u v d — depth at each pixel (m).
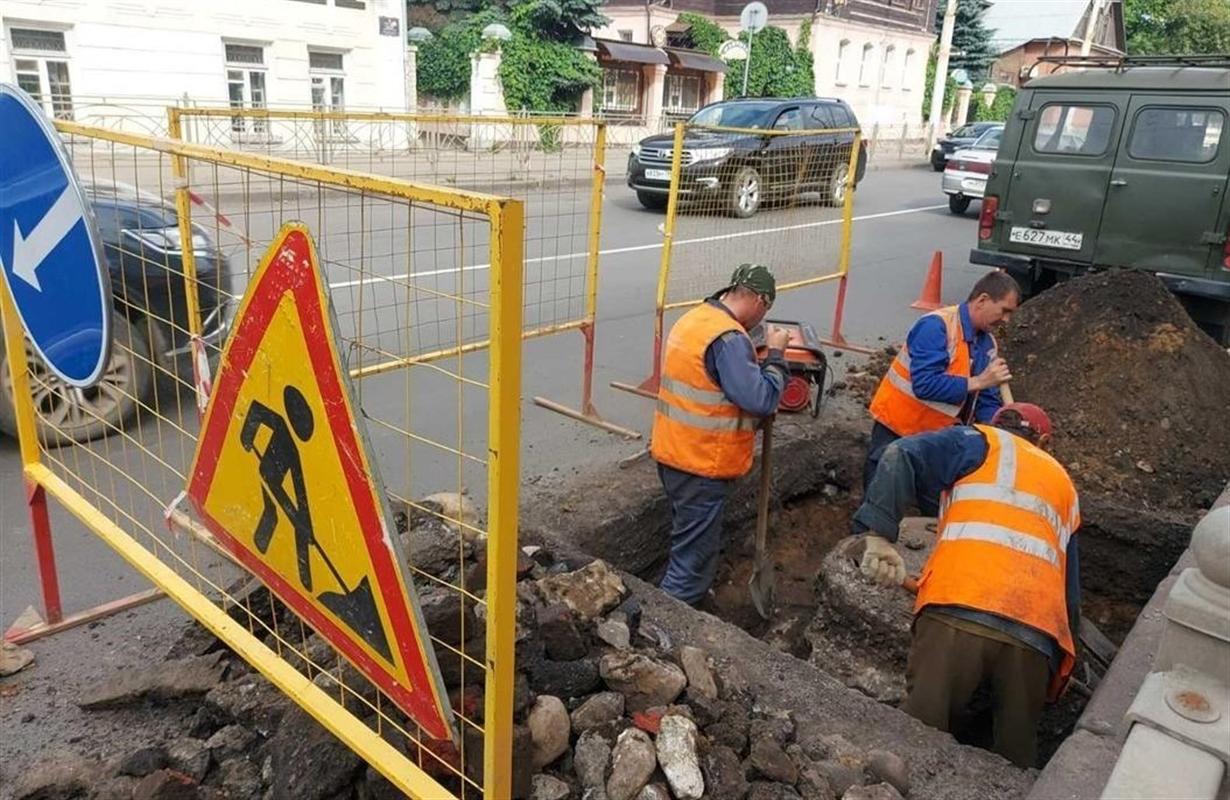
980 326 4.12
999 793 2.37
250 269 2.56
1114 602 4.59
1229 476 4.71
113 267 3.79
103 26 15.70
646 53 26.12
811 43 32.69
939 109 33.59
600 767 2.24
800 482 5.31
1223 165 7.03
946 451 2.97
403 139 7.34
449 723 1.78
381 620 1.83
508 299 1.51
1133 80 7.40
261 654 2.24
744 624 4.45
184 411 4.79
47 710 2.67
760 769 2.30
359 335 2.36
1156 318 5.38
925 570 2.97
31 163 2.52
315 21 18.73
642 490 4.50
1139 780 1.72
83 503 2.88
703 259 6.21
